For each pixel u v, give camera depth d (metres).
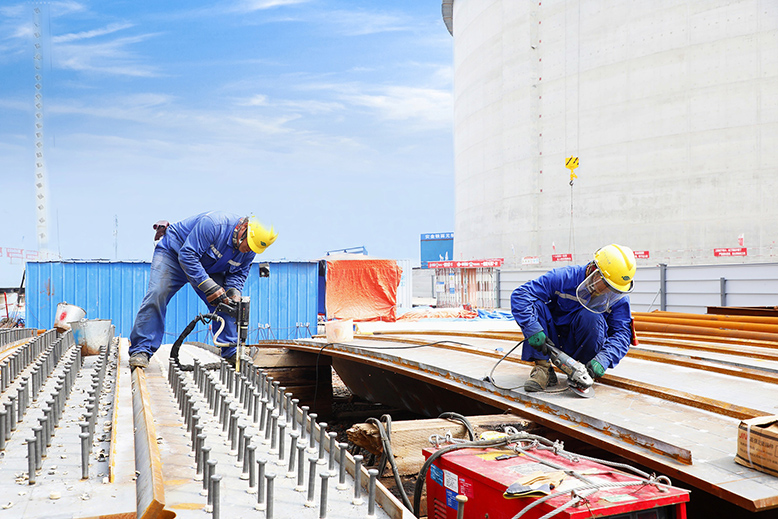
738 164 24.25
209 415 4.05
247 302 6.04
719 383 4.54
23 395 3.64
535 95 31.27
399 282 19.70
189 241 5.87
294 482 2.83
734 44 24.34
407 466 3.80
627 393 4.33
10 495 2.31
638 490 2.43
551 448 3.08
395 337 8.42
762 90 23.75
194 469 2.91
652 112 26.55
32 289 16.34
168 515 2.19
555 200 30.38
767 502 2.50
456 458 3.03
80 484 2.45
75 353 5.50
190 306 17.23
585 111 28.98
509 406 4.30
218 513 2.25
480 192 36.59
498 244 34.47
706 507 3.52
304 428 3.53
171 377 5.03
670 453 3.00
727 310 9.30
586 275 4.40
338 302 19.02
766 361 5.56
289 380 8.62
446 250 63.12
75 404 4.05
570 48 29.56
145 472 2.48
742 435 2.88
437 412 6.98
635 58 27.08
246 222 6.09
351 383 9.74
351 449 5.06
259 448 3.36
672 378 4.75
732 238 24.36
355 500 2.59
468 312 18.33
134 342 6.06
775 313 8.48
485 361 5.79
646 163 26.75
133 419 3.68
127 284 16.83
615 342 4.56
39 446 2.61
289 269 17.86
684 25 25.55
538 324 4.31
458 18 41.03
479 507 2.74
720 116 24.67
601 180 28.36
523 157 31.80
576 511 2.20
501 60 33.94
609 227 28.06
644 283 18.12
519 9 31.83
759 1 23.75
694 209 25.33
